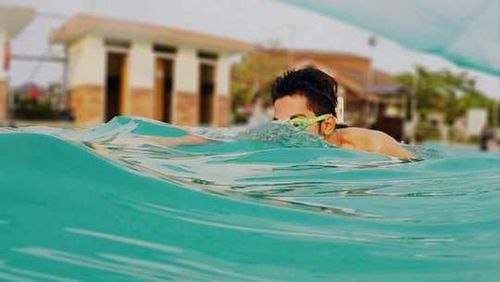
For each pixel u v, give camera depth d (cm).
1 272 94
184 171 142
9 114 1448
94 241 103
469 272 94
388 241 105
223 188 130
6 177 115
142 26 1441
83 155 127
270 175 147
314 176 148
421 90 2881
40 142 125
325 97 199
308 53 2327
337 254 101
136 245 102
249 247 103
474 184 146
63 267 96
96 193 115
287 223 111
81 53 1452
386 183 145
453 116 2920
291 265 95
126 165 131
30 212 109
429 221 117
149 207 114
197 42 1520
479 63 872
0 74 1388
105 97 1491
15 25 1395
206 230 106
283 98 201
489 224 114
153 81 1500
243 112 1917
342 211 121
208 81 1625
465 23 858
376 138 198
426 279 91
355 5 961
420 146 218
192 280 92
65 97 1584
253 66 2073
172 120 1541
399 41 948
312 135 188
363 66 2475
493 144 1706
